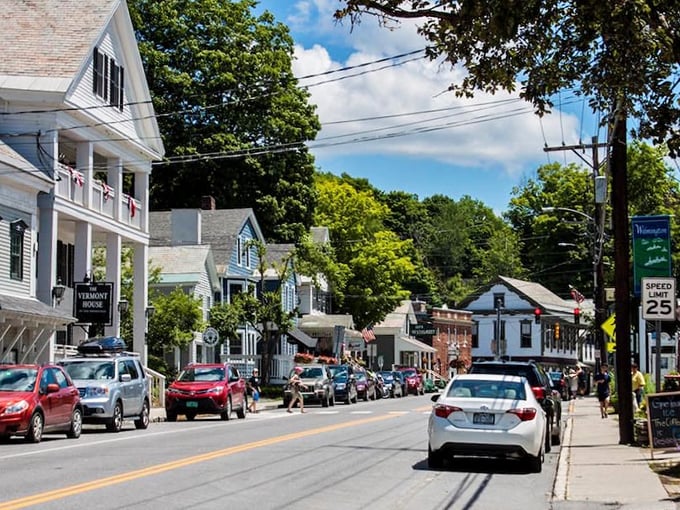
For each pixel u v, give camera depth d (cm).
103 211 3962
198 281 5481
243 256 6338
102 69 3862
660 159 7138
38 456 1922
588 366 11362
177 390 3406
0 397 2208
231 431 2739
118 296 4038
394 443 2342
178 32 6788
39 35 3741
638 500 1418
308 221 7325
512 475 1741
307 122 7162
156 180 6931
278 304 5519
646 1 1327
